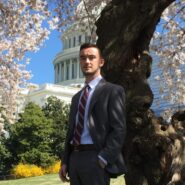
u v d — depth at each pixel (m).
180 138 6.65
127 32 6.98
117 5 7.12
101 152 4.01
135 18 6.98
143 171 6.54
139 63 7.05
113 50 7.02
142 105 6.73
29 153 43.25
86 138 4.12
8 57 17.31
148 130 6.63
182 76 16.81
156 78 17.50
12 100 19.23
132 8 6.99
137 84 6.93
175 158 6.49
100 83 4.29
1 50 17.08
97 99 4.19
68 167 4.34
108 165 4.05
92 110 4.18
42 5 14.89
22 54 17.23
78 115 4.22
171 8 15.20
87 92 4.27
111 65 6.98
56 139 45.25
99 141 4.07
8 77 18.05
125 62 7.04
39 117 44.47
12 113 20.92
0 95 19.02
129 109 6.79
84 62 4.31
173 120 6.94
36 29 16.56
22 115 44.16
